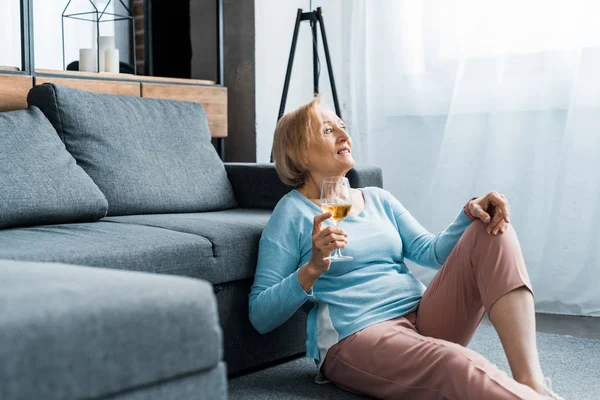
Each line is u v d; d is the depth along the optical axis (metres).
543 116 3.26
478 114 3.47
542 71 3.26
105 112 2.57
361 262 2.01
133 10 4.18
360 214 2.09
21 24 2.70
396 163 3.81
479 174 3.47
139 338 1.00
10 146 2.15
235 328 2.13
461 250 1.88
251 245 2.15
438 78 3.63
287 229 2.05
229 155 3.93
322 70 4.09
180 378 1.06
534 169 3.29
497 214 1.82
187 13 3.95
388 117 3.82
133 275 1.15
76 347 0.93
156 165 2.62
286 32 3.97
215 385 1.11
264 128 3.86
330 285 2.00
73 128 2.47
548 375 2.23
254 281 2.06
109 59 3.18
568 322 3.04
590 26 3.08
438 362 1.70
